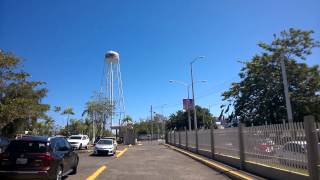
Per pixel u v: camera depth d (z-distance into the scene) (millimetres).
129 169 20078
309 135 11305
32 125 33250
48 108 31797
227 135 21297
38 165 13688
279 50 35688
